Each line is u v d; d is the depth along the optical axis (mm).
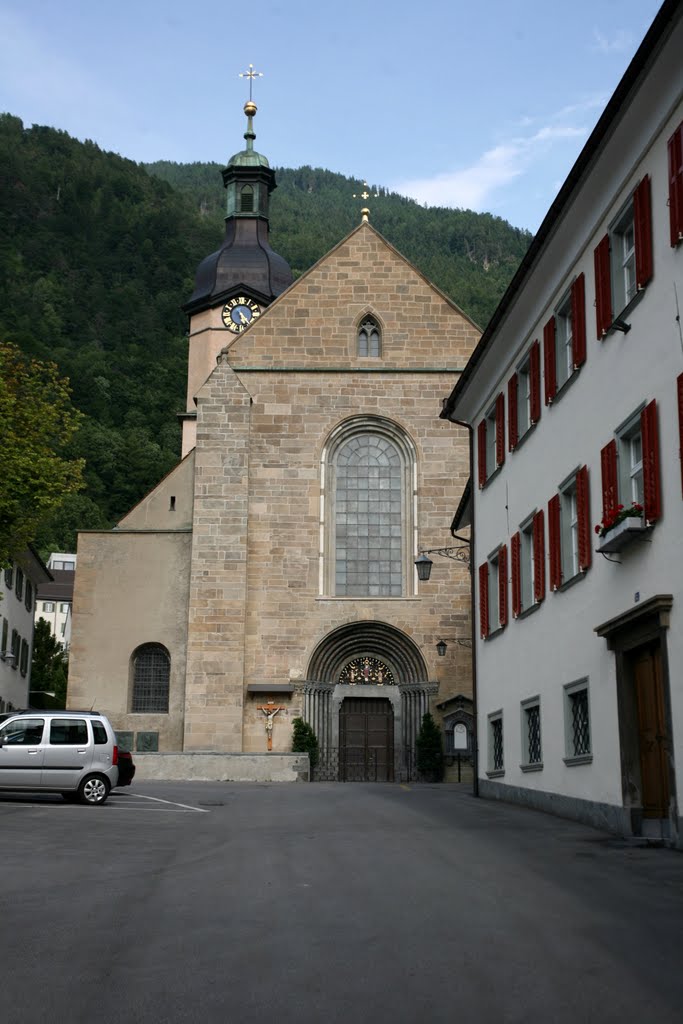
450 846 15633
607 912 10227
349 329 43250
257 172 64688
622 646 17344
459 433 42781
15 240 138375
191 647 40156
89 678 41094
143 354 130125
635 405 17031
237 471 41562
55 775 24016
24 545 29516
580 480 19578
